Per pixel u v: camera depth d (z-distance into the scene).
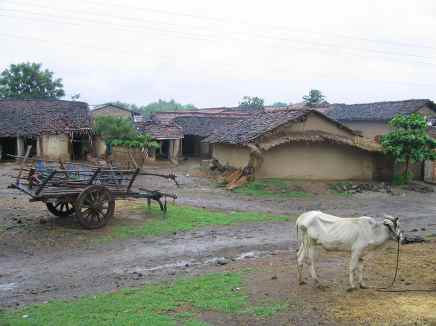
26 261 12.30
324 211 21.28
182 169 36.12
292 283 10.09
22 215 16.86
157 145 39.69
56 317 8.22
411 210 22.09
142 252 13.56
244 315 8.24
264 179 27.45
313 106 55.88
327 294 9.31
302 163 28.83
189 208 20.19
